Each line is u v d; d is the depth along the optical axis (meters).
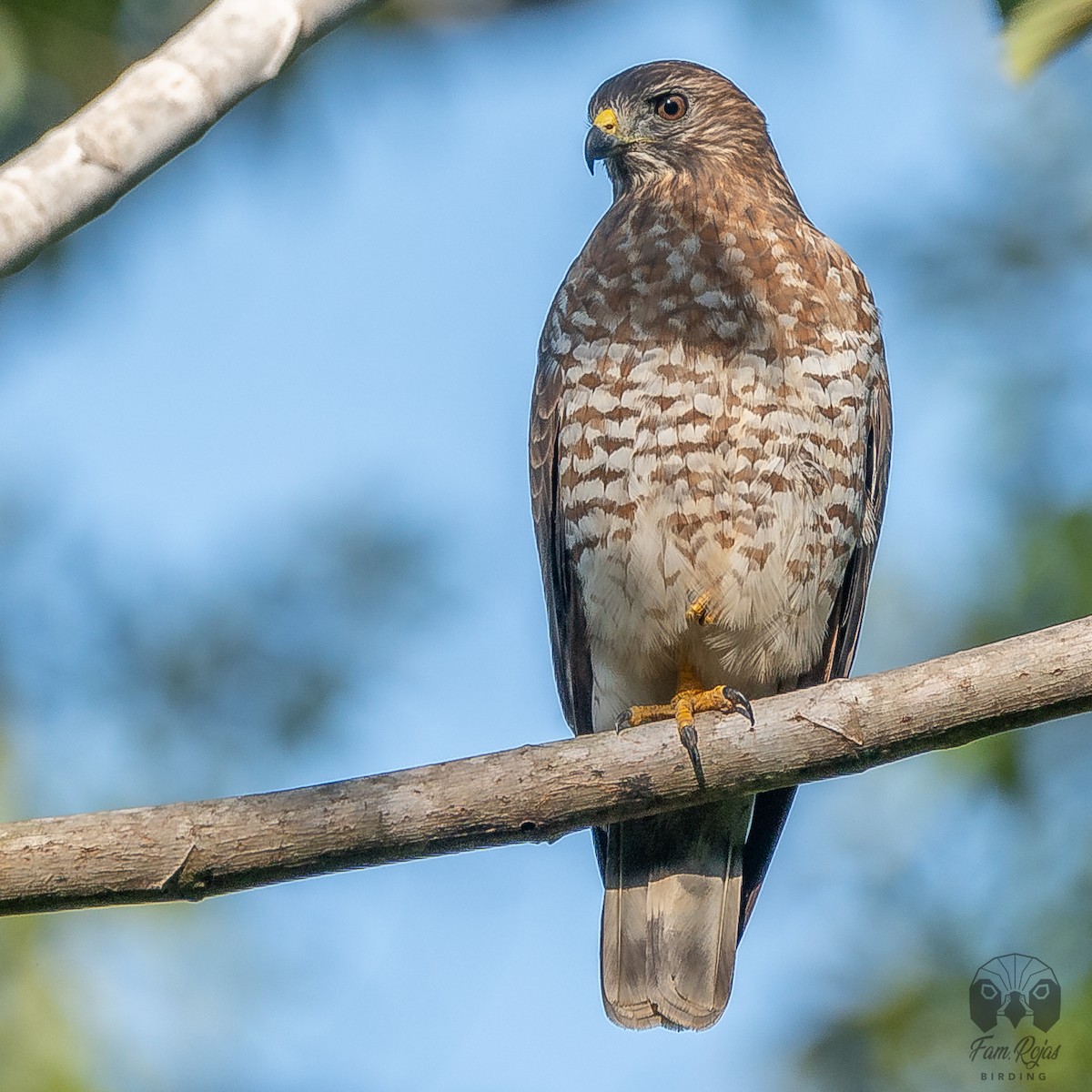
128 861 7.42
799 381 9.99
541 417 10.63
